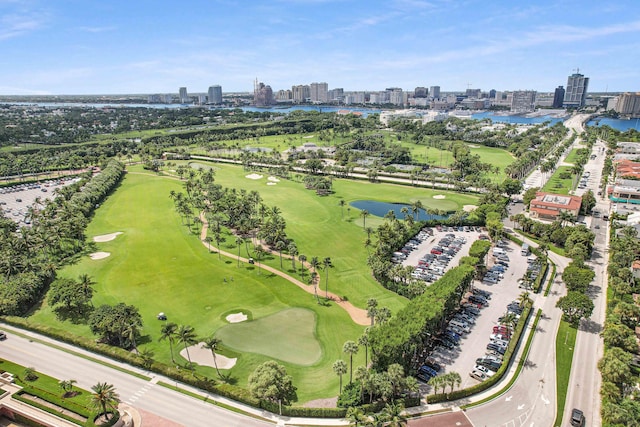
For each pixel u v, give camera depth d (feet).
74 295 445.37
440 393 333.21
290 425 303.89
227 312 460.55
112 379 352.28
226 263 586.45
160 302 481.87
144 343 405.39
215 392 335.47
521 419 308.19
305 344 403.54
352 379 351.67
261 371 326.85
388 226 631.97
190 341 367.04
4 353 386.52
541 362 374.63
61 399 317.22
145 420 307.17
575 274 482.69
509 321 404.57
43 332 414.62
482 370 357.61
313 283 527.81
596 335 415.03
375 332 353.92
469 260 502.79
